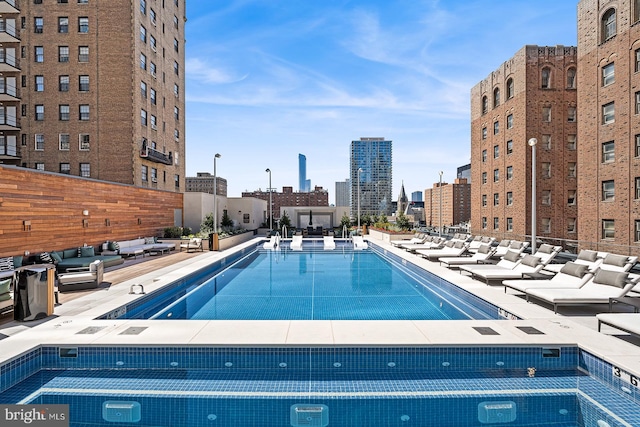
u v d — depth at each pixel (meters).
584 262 10.03
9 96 24.62
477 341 5.31
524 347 5.28
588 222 21.41
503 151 31.25
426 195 123.75
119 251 15.02
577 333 5.69
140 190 19.17
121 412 4.26
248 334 5.63
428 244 19.27
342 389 4.73
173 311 8.03
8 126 24.67
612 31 19.95
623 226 19.09
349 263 16.28
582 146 21.94
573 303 6.94
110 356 5.27
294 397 4.56
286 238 28.66
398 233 23.06
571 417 4.17
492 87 33.06
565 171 28.50
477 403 4.44
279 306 8.45
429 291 10.22
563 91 28.44
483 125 34.78
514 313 6.94
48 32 25.23
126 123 25.30
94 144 25.22
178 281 10.43
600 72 20.61
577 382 4.87
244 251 20.45
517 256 10.59
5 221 10.32
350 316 7.57
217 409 4.32
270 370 5.23
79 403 4.44
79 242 13.82
